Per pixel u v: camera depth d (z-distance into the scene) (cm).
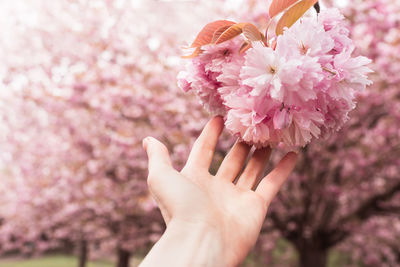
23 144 308
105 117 224
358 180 225
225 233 58
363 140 229
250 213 61
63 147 271
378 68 176
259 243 327
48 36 261
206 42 62
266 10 182
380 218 308
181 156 198
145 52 248
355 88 59
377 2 171
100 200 274
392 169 224
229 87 61
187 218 57
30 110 278
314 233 232
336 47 60
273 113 60
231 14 212
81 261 462
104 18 261
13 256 662
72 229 337
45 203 308
